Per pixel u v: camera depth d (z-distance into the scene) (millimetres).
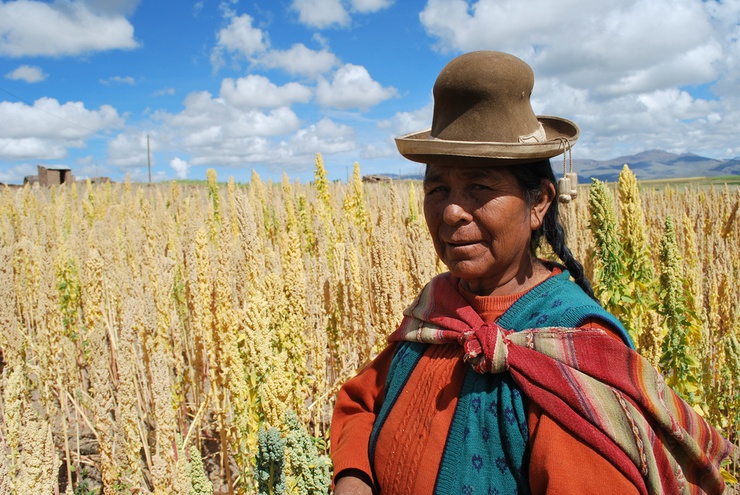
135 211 11461
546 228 1620
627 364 1263
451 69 1427
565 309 1382
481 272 1463
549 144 1390
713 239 8305
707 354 4266
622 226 3963
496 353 1343
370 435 1778
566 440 1221
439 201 1507
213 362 3668
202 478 2859
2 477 2334
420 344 1699
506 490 1312
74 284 6129
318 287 5051
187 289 5090
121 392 2955
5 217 10430
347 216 9172
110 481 3152
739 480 3801
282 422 2793
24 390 3299
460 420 1408
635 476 1156
